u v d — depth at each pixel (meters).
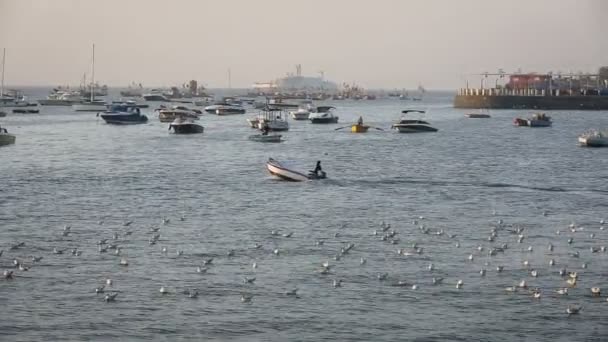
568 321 46.88
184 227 68.06
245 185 91.94
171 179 97.31
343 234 65.62
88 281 52.59
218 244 62.03
